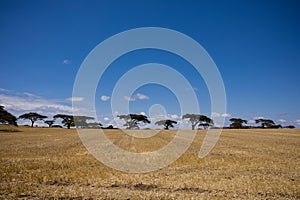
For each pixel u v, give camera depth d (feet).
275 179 43.42
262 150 83.15
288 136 166.30
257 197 34.78
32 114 334.24
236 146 95.50
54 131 246.47
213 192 36.91
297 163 58.29
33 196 34.78
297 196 35.60
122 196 34.76
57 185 39.88
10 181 41.93
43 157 66.49
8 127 282.15
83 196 34.81
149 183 41.27
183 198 34.12
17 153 76.54
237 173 48.16
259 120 349.82
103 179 43.52
